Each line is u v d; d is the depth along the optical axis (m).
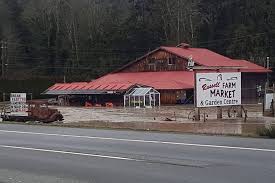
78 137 20.80
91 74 105.00
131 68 85.62
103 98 74.62
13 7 105.94
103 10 111.94
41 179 11.20
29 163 13.67
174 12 107.00
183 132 22.55
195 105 33.16
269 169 11.70
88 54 107.69
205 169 11.89
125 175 11.38
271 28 100.75
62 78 97.19
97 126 28.48
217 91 33.81
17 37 105.88
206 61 78.06
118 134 21.97
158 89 71.31
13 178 11.40
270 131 19.61
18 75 99.69
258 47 99.38
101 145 17.55
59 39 109.38
